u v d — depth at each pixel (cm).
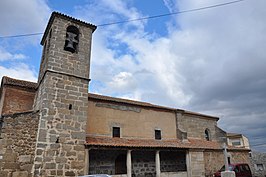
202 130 2442
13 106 1512
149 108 2058
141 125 1948
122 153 1723
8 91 1530
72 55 1541
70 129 1364
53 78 1408
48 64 1422
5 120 1213
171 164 1933
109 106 1823
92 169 1542
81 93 1487
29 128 1269
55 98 1374
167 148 1728
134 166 1736
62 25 1572
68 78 1466
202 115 2466
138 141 1748
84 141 1391
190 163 1819
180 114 2247
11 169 1155
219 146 2177
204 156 1958
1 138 1175
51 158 1246
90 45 1661
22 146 1220
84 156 1357
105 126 1741
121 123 1836
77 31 1653
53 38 1500
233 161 2178
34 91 1628
